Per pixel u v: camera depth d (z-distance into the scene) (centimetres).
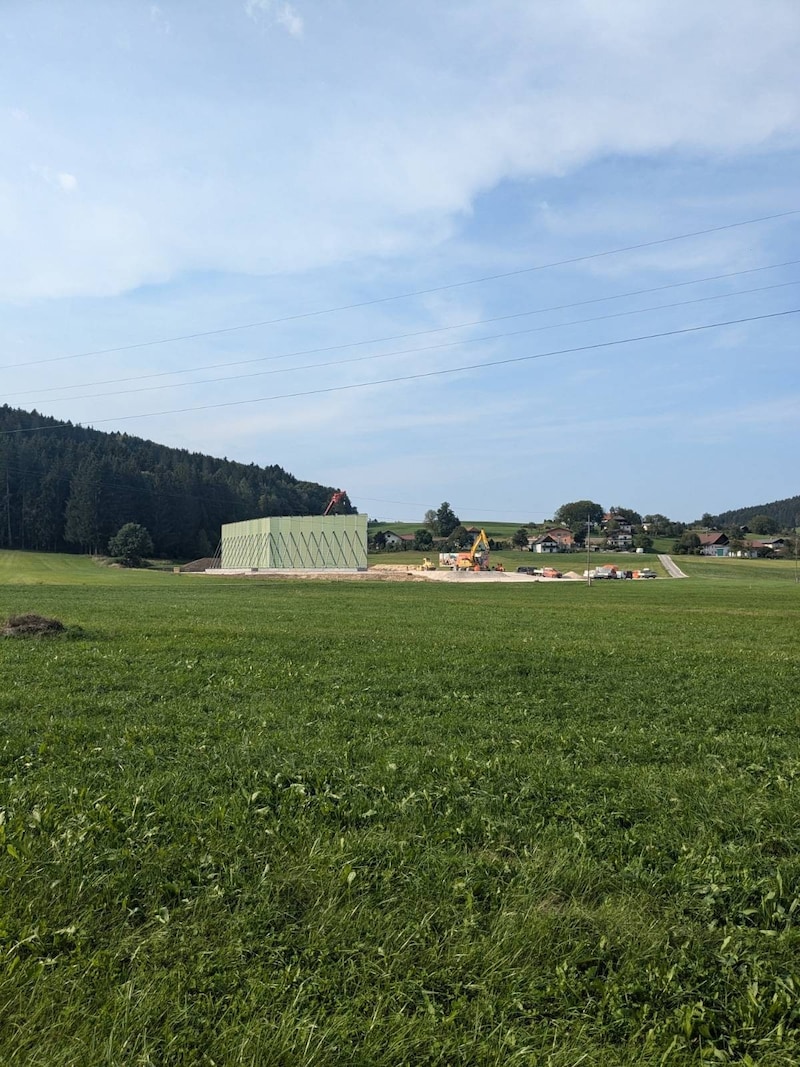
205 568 14888
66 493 16962
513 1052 460
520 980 526
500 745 1142
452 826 786
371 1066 444
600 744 1150
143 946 552
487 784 926
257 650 2111
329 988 513
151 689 1512
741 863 699
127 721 1230
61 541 16862
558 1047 464
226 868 668
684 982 532
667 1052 456
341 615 3747
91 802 823
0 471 16262
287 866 678
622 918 603
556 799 890
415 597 5997
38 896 611
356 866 684
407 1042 463
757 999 510
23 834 720
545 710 1420
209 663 1856
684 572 13488
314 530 12600
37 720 1216
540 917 600
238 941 558
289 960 546
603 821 814
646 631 3212
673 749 1146
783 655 2333
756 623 3759
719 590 7994
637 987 520
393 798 873
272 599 5281
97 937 565
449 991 520
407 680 1692
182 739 1116
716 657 2233
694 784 953
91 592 5784
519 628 3197
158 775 932
